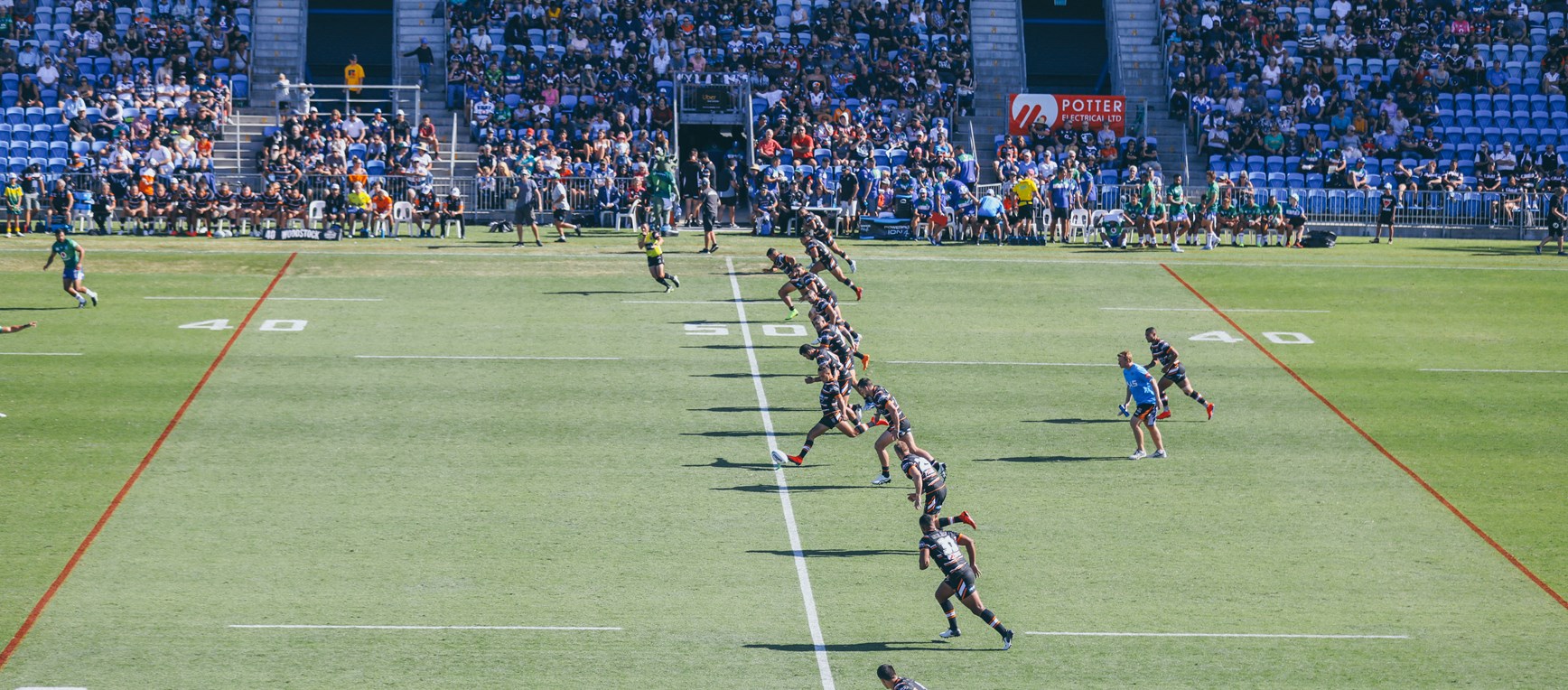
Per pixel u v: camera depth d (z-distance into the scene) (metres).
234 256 50.88
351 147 60.19
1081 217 56.97
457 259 51.19
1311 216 61.47
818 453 34.28
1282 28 68.50
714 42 65.31
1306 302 47.72
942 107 64.75
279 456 33.16
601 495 31.61
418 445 34.03
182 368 38.72
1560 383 39.84
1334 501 32.06
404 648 25.23
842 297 47.09
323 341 41.34
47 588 26.86
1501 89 66.38
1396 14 68.62
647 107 63.00
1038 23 75.12
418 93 61.47
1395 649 26.03
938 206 55.81
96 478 31.64
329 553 28.67
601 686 24.17
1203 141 64.44
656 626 26.22
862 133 61.16
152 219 54.94
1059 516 31.03
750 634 26.03
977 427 35.94
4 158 58.28
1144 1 70.50
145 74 61.16
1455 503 32.03
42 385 37.03
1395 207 59.16
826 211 57.56
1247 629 26.61
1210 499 32.03
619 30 65.44
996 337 43.25
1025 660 25.34
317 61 72.44
